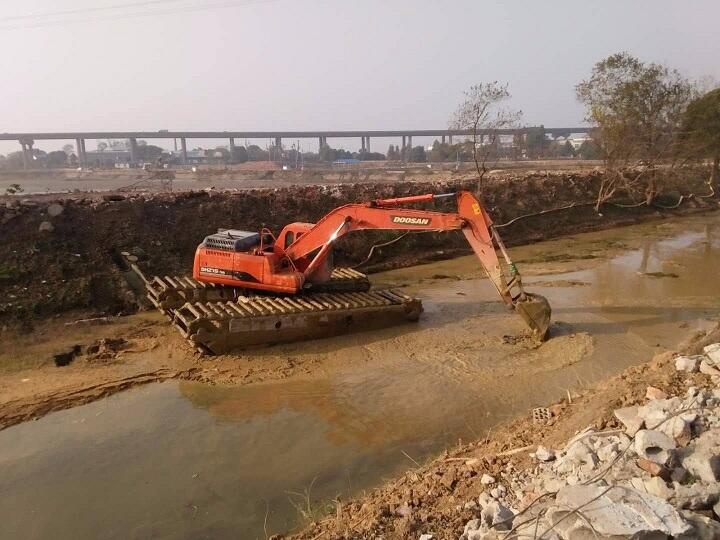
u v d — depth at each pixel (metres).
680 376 7.22
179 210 17.05
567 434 6.43
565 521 4.11
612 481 4.75
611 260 18.88
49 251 13.82
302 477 6.84
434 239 20.06
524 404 8.64
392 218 11.29
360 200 21.00
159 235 15.90
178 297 11.85
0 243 13.57
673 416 5.38
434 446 7.52
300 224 12.29
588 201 27.19
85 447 7.51
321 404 8.75
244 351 10.65
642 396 6.82
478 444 7.21
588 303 13.76
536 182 26.98
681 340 11.20
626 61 26.64
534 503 4.74
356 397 8.98
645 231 24.72
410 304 12.21
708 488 4.46
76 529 5.93
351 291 13.38
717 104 28.12
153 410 8.54
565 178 28.34
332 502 6.27
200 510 6.23
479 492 5.57
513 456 6.23
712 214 29.36
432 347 11.00
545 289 15.12
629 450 5.16
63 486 6.67
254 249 11.81
